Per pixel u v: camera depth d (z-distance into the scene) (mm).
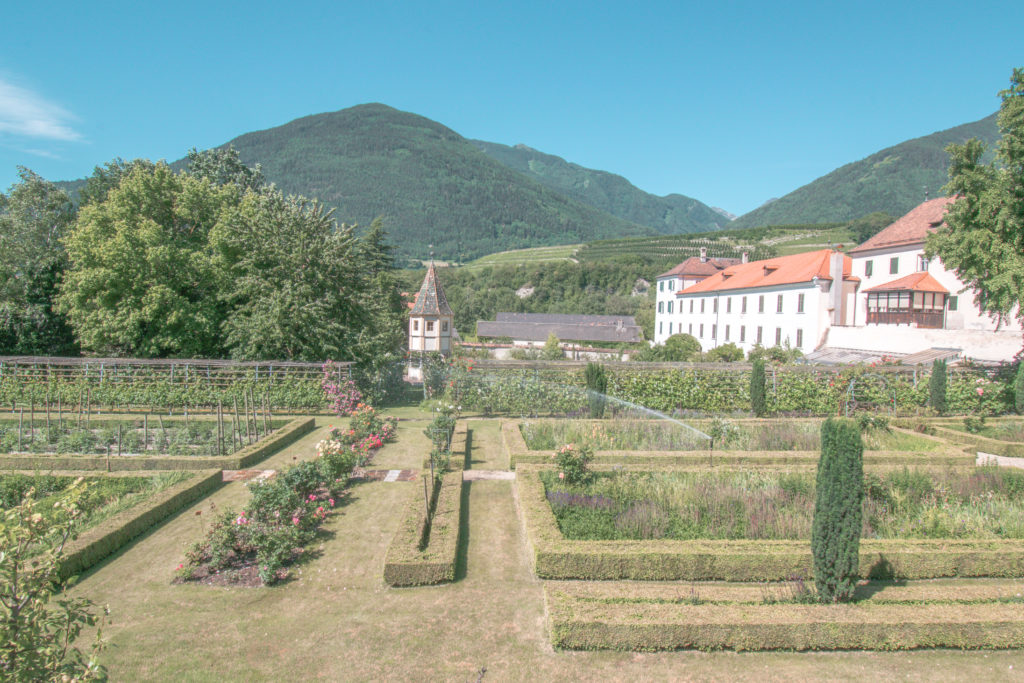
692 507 11219
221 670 6926
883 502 11641
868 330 38812
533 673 6977
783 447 16906
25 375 23750
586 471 12961
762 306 50562
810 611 7707
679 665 7152
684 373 23844
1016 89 21688
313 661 7148
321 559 9867
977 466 13977
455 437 17500
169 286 27188
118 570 9375
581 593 8188
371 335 28609
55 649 4844
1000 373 24234
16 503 12359
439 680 6824
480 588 9078
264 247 26094
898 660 7285
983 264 22172
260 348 25531
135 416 21188
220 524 9789
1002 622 7414
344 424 21344
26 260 34250
